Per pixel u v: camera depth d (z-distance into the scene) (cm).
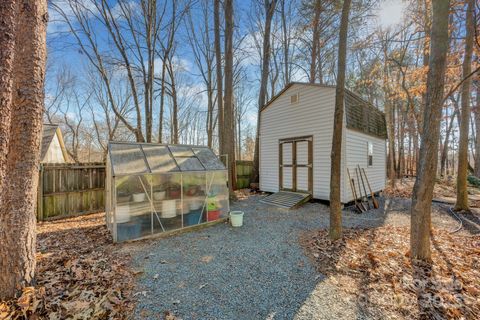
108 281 301
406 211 743
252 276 323
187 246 437
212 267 350
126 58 984
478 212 696
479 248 422
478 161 1398
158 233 492
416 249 371
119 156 493
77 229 552
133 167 479
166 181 510
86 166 729
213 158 650
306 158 890
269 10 1252
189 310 249
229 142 930
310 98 871
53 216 654
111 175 468
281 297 274
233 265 357
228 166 894
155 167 506
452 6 589
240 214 571
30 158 261
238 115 2550
